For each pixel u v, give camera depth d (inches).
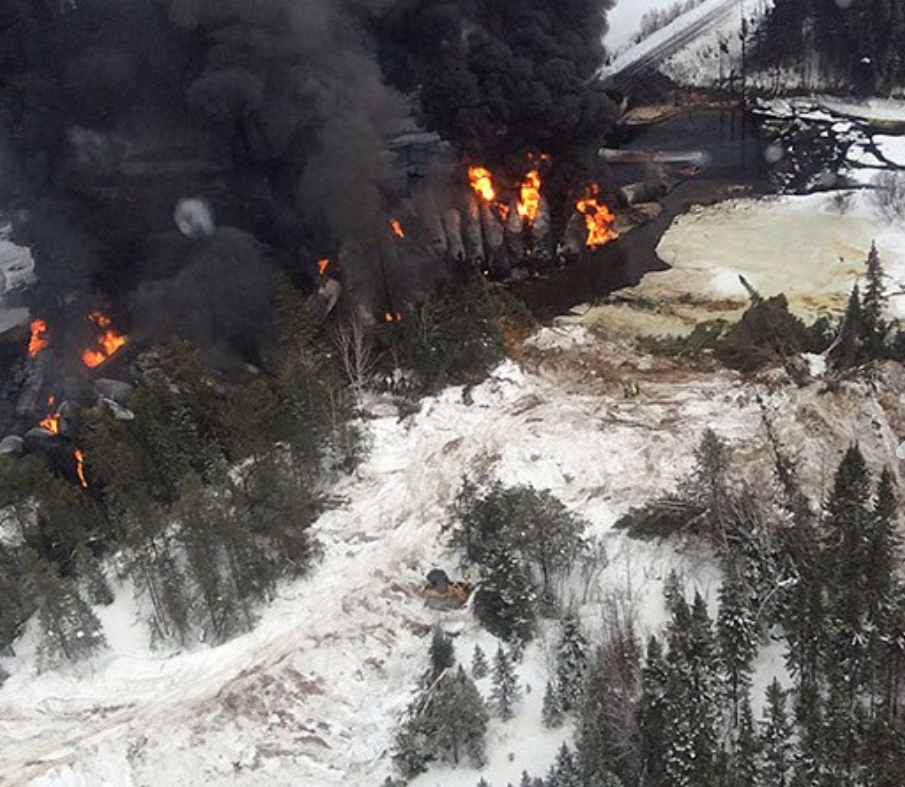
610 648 1619.1
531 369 2440.9
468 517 1915.6
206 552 1828.2
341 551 1990.7
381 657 1785.2
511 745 1625.2
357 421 2304.4
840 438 2139.5
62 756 1667.1
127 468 2003.0
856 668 1552.7
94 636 1828.2
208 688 1752.0
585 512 2010.3
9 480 2071.9
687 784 1402.6
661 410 2258.9
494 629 1782.7
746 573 1754.4
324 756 1654.8
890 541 1680.6
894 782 1349.7
